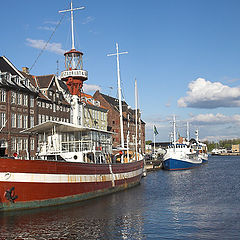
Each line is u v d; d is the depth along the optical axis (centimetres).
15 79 4978
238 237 1666
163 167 7481
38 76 6122
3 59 5275
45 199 2200
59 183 2294
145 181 4606
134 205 2525
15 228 1791
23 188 2084
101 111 8162
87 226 1862
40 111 5581
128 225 1900
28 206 2120
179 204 2600
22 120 5025
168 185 4031
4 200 2025
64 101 6444
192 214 2212
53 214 2108
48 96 5881
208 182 4403
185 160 7312
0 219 1952
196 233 1742
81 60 3734
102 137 3206
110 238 1652
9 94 4762
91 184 2683
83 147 2877
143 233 1739
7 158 2034
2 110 4625
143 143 10812
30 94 5284
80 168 2527
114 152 4875
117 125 8850
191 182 4422
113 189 3139
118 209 2352
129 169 3616
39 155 2827
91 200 2647
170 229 1820
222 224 1930
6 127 4678
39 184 2159
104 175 2939
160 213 2238
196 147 9019
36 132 2878
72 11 3712
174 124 7681
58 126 2730
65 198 2358
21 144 4931
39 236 1669
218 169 7256
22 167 2083
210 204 2603
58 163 2292
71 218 2027
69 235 1692
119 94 4062
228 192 3347
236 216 2147
